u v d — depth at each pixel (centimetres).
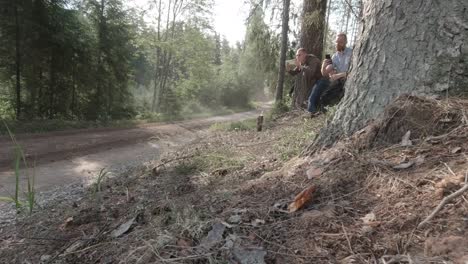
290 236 212
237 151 488
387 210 212
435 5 295
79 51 1798
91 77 1928
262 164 385
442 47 290
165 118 2334
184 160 494
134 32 2294
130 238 252
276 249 203
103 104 2064
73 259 248
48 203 463
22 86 1666
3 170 720
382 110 305
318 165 296
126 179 478
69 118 1833
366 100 318
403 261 171
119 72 2141
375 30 324
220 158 446
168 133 1506
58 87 1792
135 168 573
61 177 677
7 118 1443
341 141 313
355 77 336
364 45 333
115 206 344
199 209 269
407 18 305
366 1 347
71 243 275
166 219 263
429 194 211
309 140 418
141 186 402
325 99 639
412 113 279
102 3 2002
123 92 2266
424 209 202
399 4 310
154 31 2828
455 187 204
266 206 254
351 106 329
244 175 357
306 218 225
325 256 190
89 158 886
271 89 1898
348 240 197
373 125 295
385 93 308
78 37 1786
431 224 188
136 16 2434
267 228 224
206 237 223
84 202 396
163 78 3009
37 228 328
